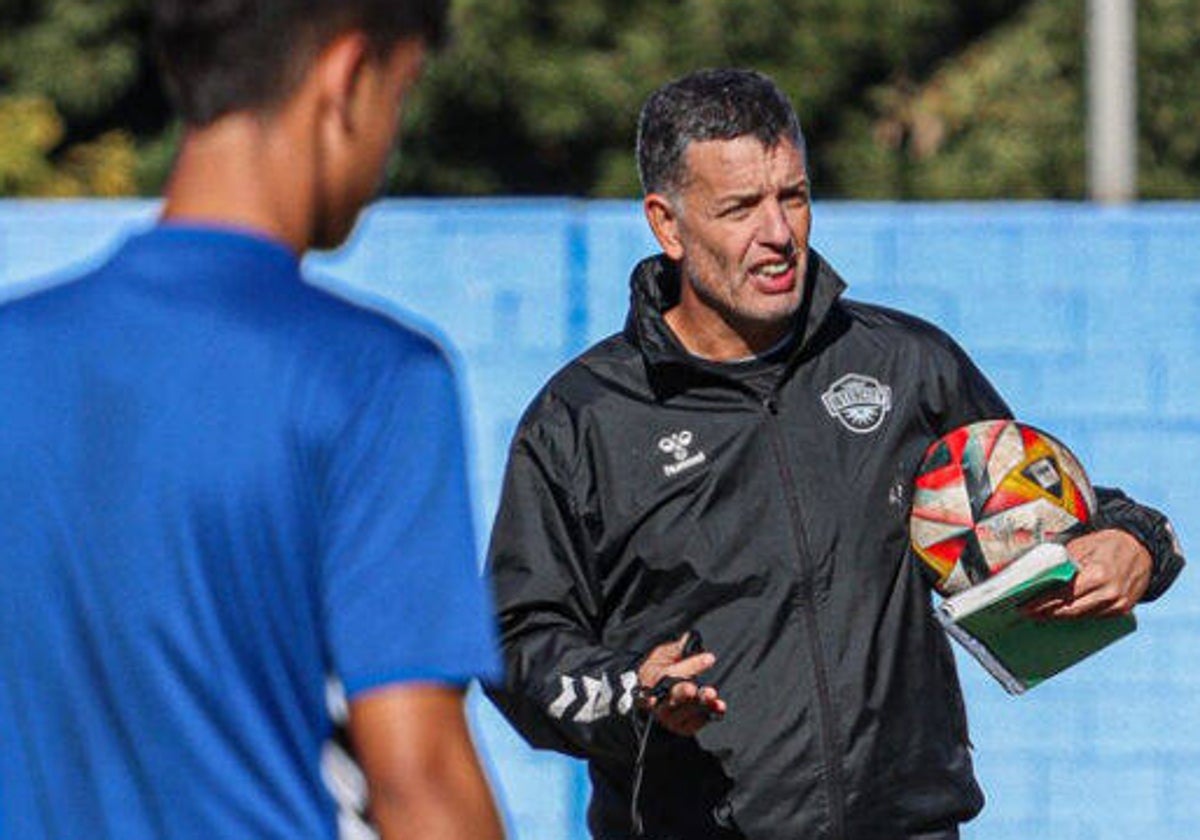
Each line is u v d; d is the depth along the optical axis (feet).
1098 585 48.49
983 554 49.96
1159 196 204.95
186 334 28.12
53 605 28.25
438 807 27.63
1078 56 204.23
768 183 50.44
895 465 51.39
